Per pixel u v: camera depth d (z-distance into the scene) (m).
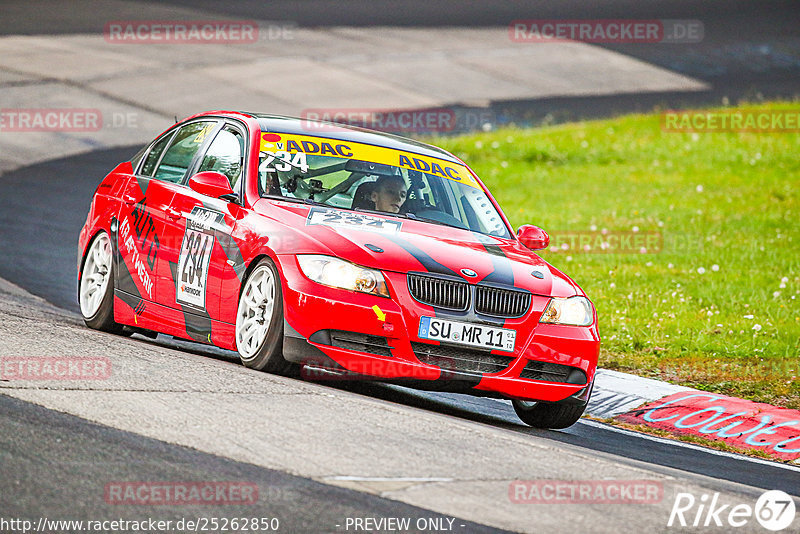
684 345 35.84
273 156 27.00
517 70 117.06
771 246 52.50
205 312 25.81
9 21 120.25
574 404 24.89
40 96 87.69
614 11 157.00
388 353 23.14
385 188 27.16
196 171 28.34
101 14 130.50
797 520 17.38
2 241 46.91
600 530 15.34
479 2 161.12
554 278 25.45
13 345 23.47
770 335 37.09
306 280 23.25
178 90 95.19
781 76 119.38
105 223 30.00
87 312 30.14
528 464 18.64
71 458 16.03
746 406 29.36
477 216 28.09
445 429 20.27
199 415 18.95
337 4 153.12
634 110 98.88
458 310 23.50
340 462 17.22
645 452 24.20
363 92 101.12
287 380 22.88
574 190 66.81
